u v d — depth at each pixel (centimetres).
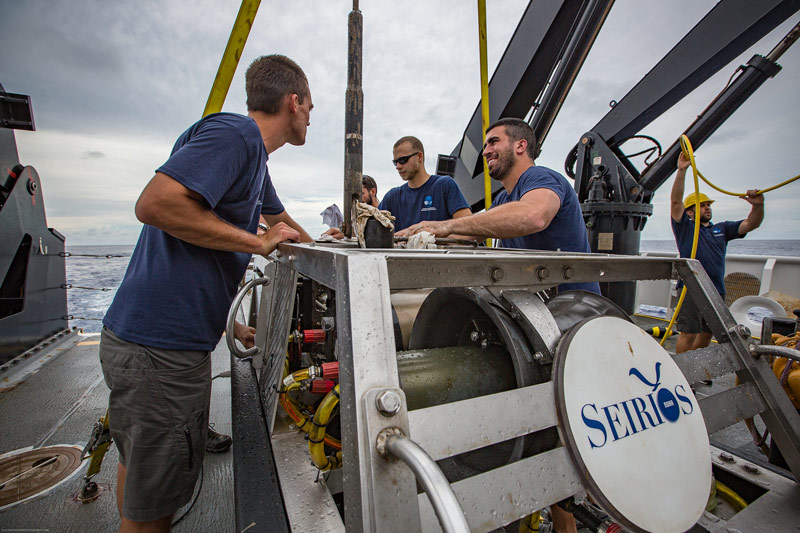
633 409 73
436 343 110
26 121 278
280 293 135
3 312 299
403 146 299
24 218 296
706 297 102
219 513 145
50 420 212
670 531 67
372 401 49
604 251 359
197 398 115
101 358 110
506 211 146
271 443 104
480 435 59
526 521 102
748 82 269
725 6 267
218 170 101
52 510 143
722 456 125
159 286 106
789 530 86
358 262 57
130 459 108
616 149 365
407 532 47
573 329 75
